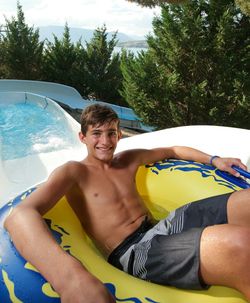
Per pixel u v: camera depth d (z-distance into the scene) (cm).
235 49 772
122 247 187
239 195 181
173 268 154
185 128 410
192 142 381
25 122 919
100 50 1422
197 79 817
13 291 151
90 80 1405
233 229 140
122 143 416
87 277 129
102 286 128
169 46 805
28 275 152
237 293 154
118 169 211
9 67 1459
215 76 797
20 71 1452
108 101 1445
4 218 181
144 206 211
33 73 1466
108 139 197
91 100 1394
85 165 200
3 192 495
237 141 365
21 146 741
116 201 199
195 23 752
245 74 732
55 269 133
